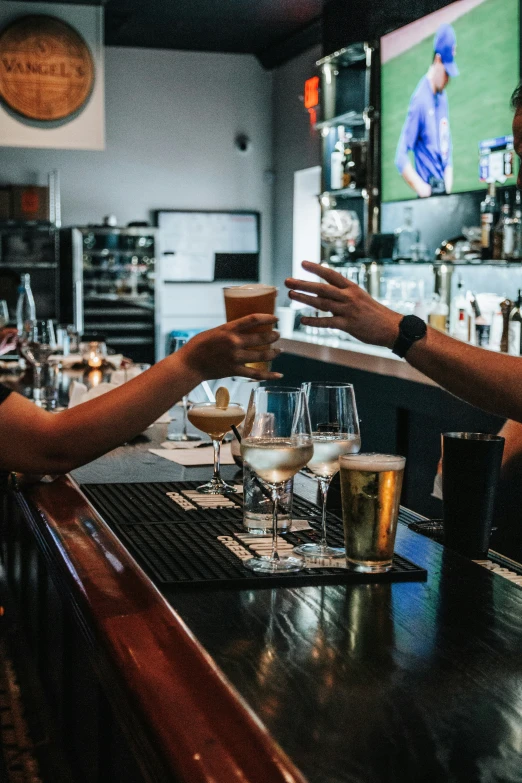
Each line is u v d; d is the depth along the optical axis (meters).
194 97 9.43
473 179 5.18
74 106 6.22
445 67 5.40
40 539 1.63
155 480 1.98
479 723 0.85
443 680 0.95
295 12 7.77
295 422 1.31
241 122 9.59
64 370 4.64
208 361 1.47
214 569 1.30
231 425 1.88
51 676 1.97
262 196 9.73
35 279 8.80
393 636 1.08
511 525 1.75
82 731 1.64
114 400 1.51
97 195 9.27
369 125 6.31
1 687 2.50
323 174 6.86
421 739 0.82
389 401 4.65
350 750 0.80
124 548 1.41
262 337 1.44
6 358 5.33
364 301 1.57
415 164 5.84
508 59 4.80
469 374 1.56
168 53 9.30
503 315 4.52
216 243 9.64
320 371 5.57
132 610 1.14
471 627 1.11
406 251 6.00
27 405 1.56
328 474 1.43
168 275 9.55
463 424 4.02
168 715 0.87
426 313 5.29
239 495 1.80
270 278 9.87
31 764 2.08
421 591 1.25
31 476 1.92
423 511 4.45
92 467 2.13
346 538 1.32
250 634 1.08
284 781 0.74
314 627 1.10
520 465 1.78
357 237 6.67
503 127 4.88
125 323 8.91
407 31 5.84
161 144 9.39
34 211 8.59
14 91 6.12
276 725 0.85
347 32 6.88
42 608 2.07
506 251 4.64
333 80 6.78
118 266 8.80
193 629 1.09
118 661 1.00
